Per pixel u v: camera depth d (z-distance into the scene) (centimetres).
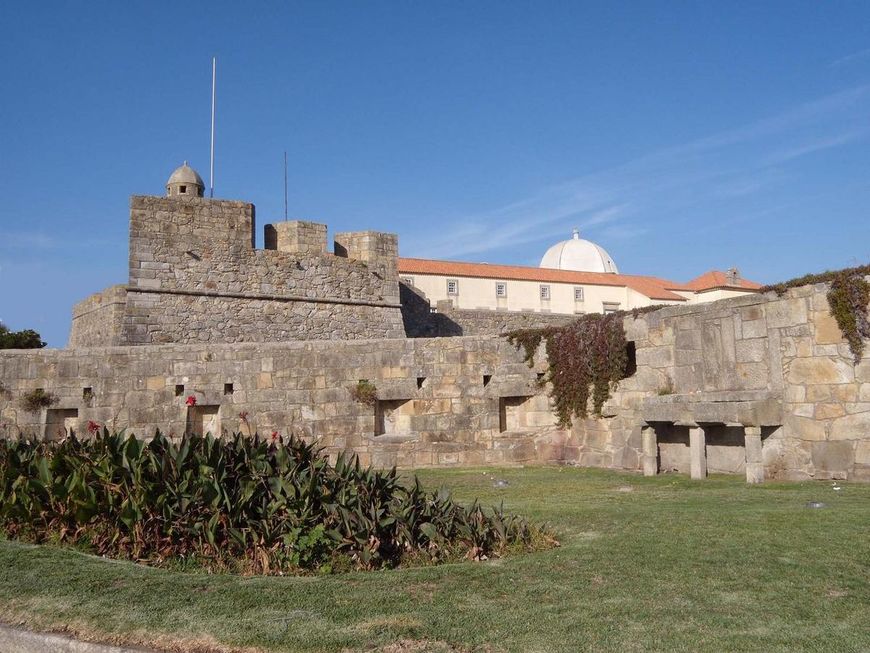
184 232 2745
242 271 2844
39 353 1945
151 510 818
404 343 2008
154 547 804
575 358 1895
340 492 808
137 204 2670
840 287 1273
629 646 512
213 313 2748
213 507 797
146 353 1973
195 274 2741
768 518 908
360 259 3244
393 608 605
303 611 603
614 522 947
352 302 3122
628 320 1738
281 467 845
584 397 1866
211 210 2808
